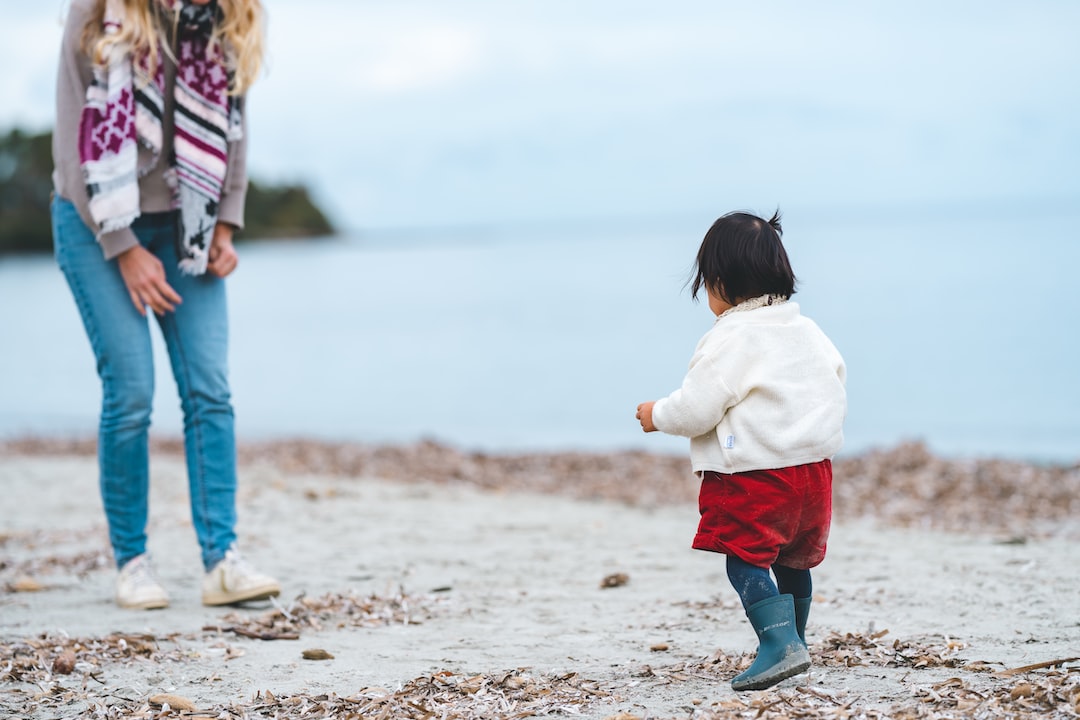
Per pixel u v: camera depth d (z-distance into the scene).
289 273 84.88
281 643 3.93
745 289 3.09
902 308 32.12
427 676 3.36
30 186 109.81
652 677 3.28
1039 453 12.17
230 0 4.39
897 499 8.37
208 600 4.55
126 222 4.18
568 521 7.00
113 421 4.48
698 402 3.01
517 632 4.02
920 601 4.27
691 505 8.16
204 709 3.15
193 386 4.55
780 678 2.97
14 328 39.38
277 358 28.28
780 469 2.99
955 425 14.41
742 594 3.03
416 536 6.34
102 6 4.25
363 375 24.02
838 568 5.13
